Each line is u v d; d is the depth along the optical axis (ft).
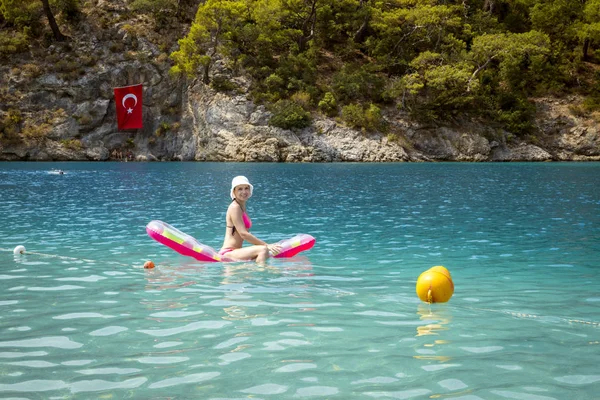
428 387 10.30
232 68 158.40
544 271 22.22
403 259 24.70
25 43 156.46
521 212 43.50
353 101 158.71
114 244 28.30
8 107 149.07
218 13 150.82
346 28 182.60
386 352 12.29
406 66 169.27
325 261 24.11
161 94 158.92
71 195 56.65
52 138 148.97
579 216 41.01
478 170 107.86
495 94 171.01
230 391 10.09
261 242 25.03
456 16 172.04
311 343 12.91
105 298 17.33
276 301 17.04
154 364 11.53
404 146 151.43
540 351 12.40
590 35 178.19
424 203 49.96
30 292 18.15
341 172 99.76
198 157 153.07
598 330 14.15
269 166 122.01
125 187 67.10
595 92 174.09
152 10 168.55
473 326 14.46
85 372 11.08
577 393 10.03
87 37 161.07
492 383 10.50
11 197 54.49
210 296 17.65
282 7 160.97
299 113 147.95
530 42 160.04
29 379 10.71
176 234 24.75
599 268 22.81
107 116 155.12
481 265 23.40
